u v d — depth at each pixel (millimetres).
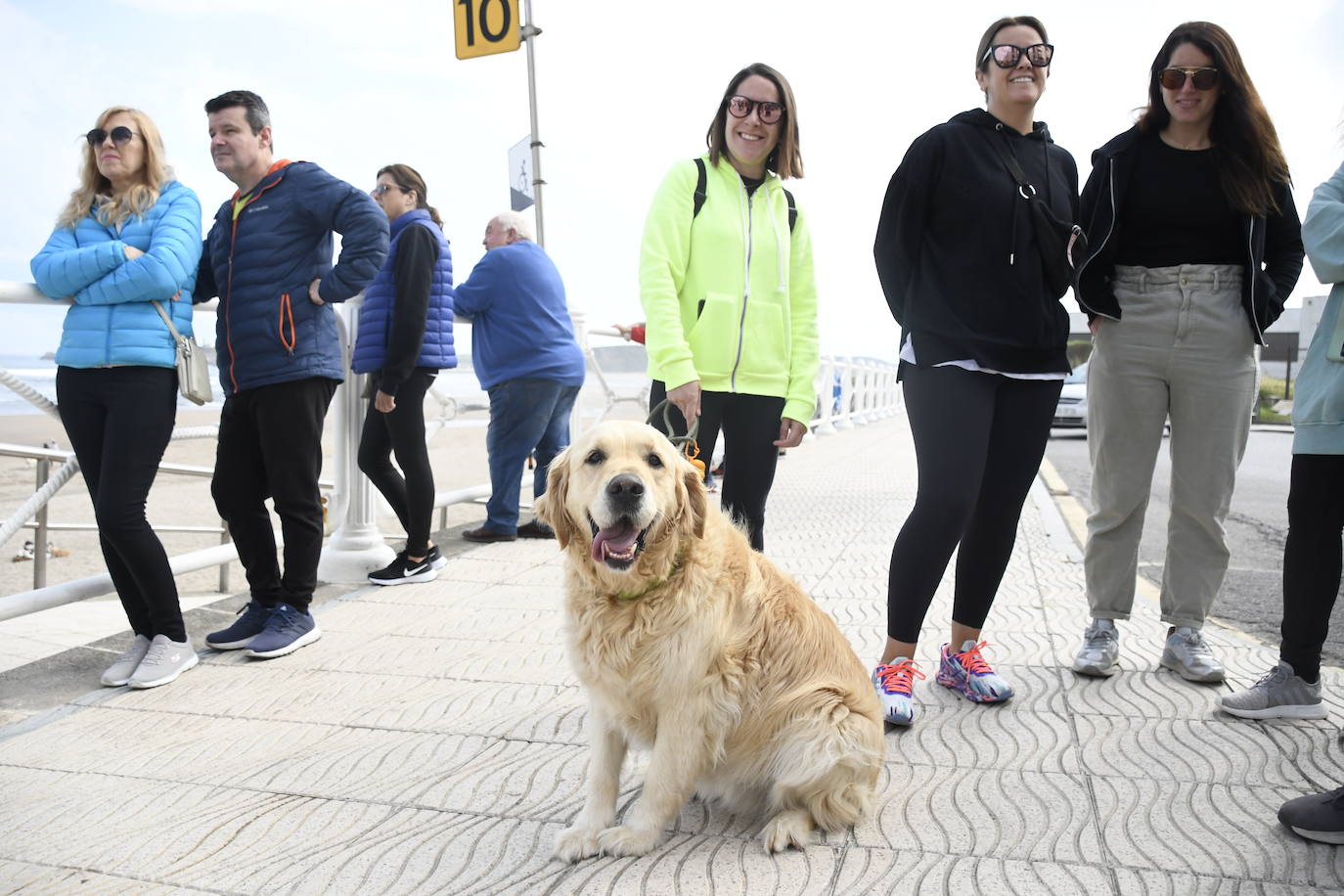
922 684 3514
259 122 3816
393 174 5020
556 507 2535
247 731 3102
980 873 2154
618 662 2320
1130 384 3426
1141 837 2305
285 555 4012
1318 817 2236
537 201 8680
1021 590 4996
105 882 2170
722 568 2441
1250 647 3906
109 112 3562
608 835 2287
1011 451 3205
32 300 3525
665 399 3338
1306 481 2908
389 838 2367
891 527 6801
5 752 2936
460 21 8711
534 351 5984
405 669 3713
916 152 3100
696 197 3340
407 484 5109
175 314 3586
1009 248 3039
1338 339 2746
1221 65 3146
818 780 2340
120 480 3500
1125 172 3387
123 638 4254
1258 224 3289
